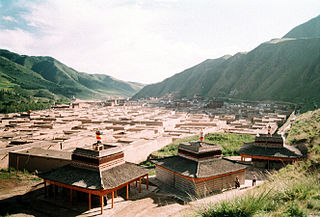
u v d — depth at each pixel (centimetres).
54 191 2791
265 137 4075
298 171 2734
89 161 2759
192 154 3219
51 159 4166
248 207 1177
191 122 10662
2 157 4409
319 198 1291
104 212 2472
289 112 14400
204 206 1321
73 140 5638
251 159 4412
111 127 8556
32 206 2644
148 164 5194
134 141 5872
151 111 17500
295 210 1144
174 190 3108
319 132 4412
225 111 17988
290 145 4441
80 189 2558
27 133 6875
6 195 2969
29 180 3641
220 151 3306
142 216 2348
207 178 2891
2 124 9194
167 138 6912
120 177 2752
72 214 2444
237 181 3100
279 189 1488
